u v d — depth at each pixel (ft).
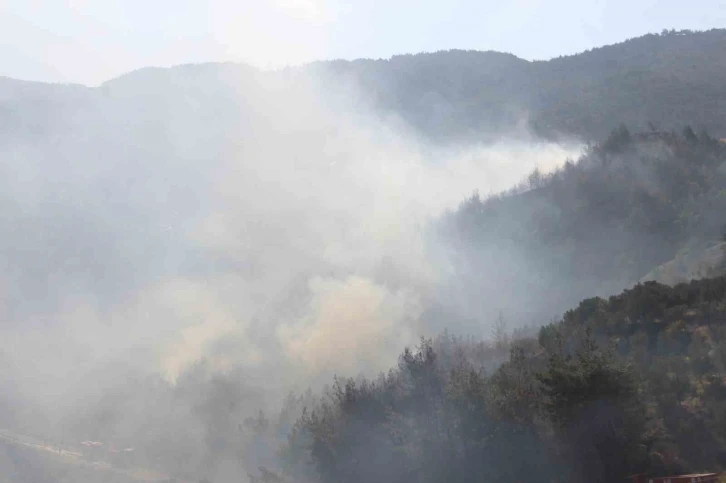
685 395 87.30
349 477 102.22
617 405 82.43
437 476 93.50
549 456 87.15
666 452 81.46
